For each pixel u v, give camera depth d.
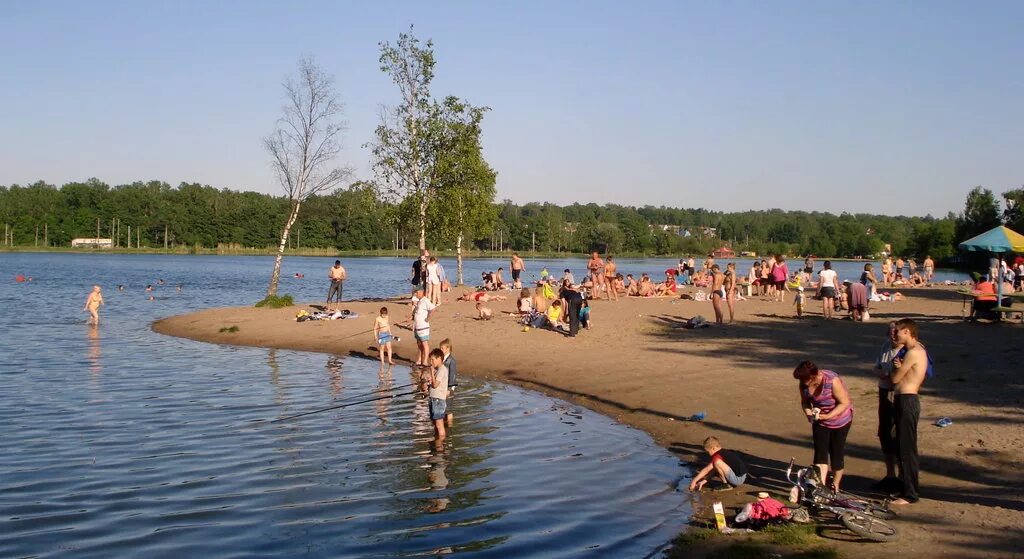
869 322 25.08
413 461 11.95
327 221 144.88
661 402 15.39
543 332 24.30
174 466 11.61
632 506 9.91
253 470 11.45
